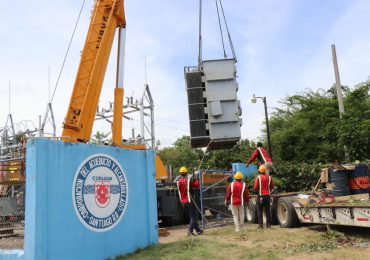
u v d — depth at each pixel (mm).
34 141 7418
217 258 8148
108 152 8914
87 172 8344
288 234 10664
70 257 7762
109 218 8727
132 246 9234
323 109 27469
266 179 12273
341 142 21375
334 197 11328
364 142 20609
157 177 17656
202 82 13633
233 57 13734
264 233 10891
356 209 9281
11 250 7492
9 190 9641
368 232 10422
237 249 8938
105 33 13602
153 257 8375
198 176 13969
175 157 48438
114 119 14344
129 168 9492
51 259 7414
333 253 8320
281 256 8234
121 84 14547
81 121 12789
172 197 15961
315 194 11656
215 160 31781
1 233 9180
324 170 11859
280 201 12336
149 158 10156
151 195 10039
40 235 7238
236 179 12031
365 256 7770
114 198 8922
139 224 9562
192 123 13516
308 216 11133
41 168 7426
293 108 34250
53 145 7715
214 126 13359
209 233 11836
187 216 16719
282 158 29469
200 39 13984
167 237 12164
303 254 8398
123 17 14562
